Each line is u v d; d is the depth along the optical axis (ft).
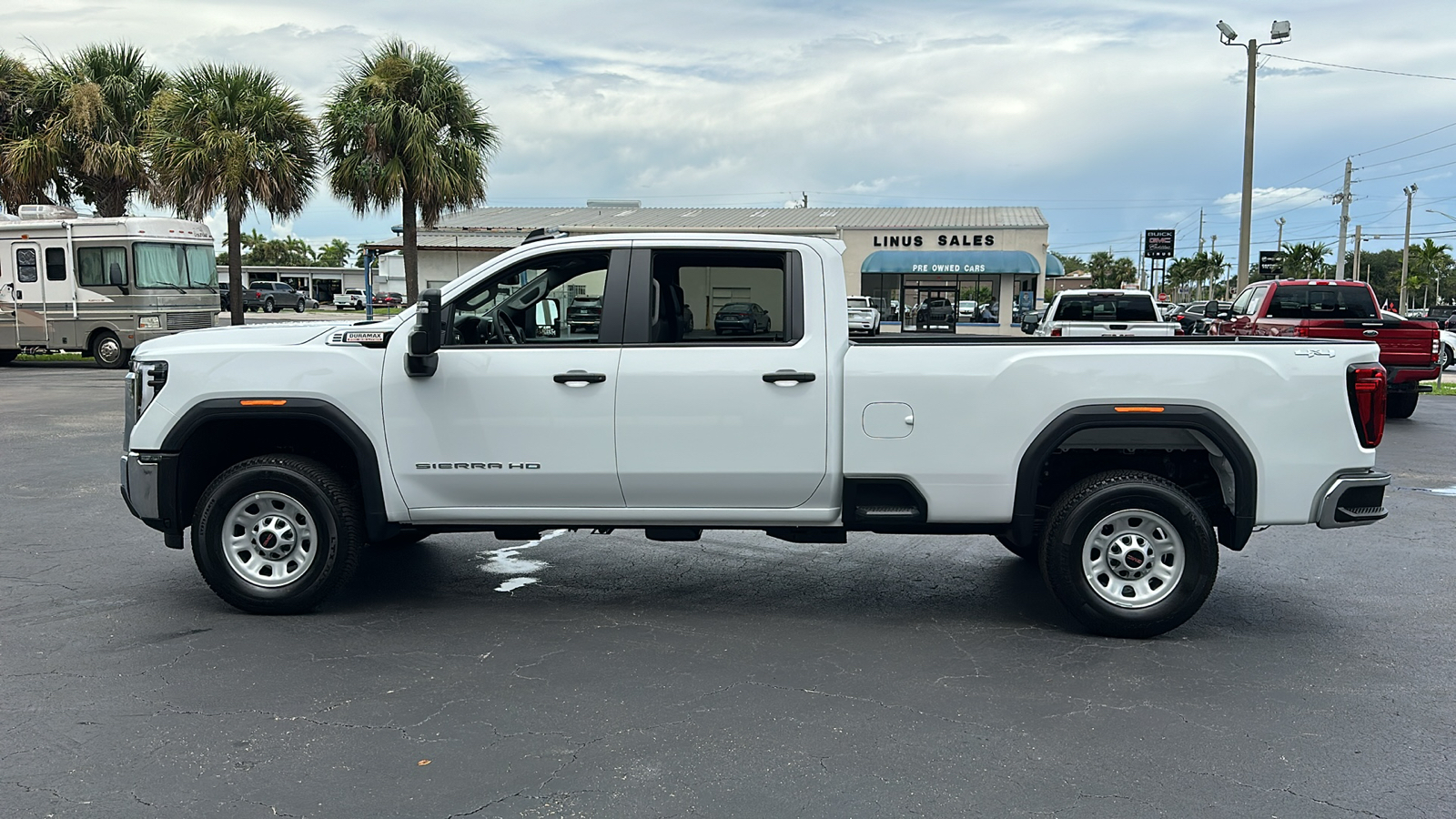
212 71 77.05
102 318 70.49
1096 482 17.16
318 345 17.93
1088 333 52.80
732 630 17.75
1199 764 12.46
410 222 76.13
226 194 76.13
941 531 18.11
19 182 83.56
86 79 84.84
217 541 17.85
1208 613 18.86
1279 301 53.16
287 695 14.46
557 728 13.41
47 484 30.32
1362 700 14.61
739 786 11.80
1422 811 11.33
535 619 18.26
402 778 11.94
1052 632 17.78
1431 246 318.24
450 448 17.69
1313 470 16.88
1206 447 17.34
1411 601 19.72
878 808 11.31
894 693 14.75
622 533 25.35
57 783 11.77
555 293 18.42
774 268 17.72
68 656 15.98
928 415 17.16
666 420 17.39
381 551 23.32
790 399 17.28
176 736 13.05
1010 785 11.87
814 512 17.79
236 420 18.47
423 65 73.77
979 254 134.41
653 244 17.72
